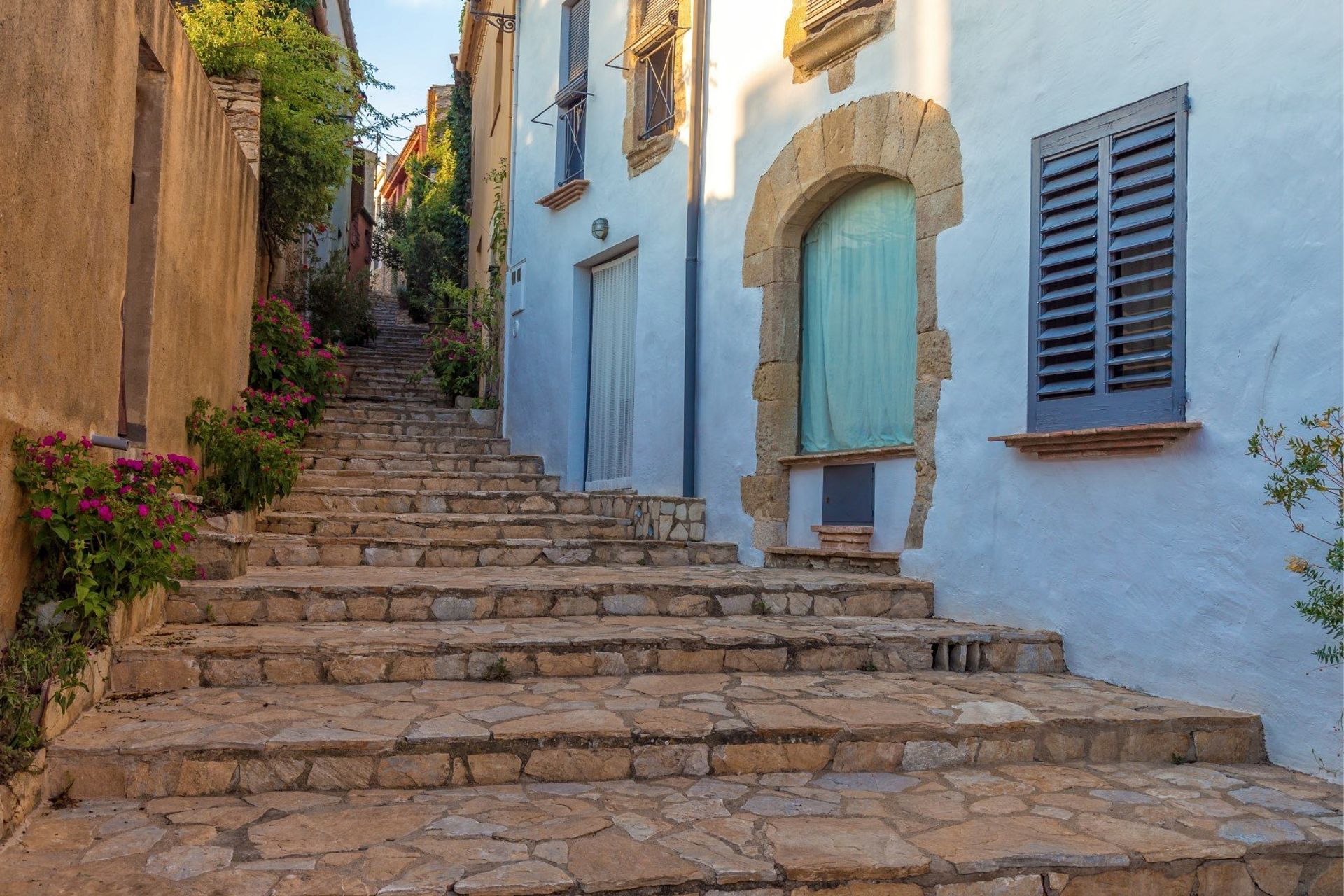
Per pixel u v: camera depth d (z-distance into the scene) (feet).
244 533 19.15
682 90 27.14
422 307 64.44
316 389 30.09
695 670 15.31
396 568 20.92
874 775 12.14
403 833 9.70
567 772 11.58
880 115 20.72
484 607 17.25
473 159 54.08
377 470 29.45
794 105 23.18
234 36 29.48
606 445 30.73
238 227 23.11
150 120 16.07
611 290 31.09
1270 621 13.32
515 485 29.48
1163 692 14.67
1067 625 16.37
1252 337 13.74
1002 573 17.62
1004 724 12.78
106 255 13.34
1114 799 11.43
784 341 23.59
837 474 22.06
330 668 13.84
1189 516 14.46
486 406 38.52
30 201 10.74
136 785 10.55
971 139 18.58
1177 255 14.83
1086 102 16.37
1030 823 10.53
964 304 18.62
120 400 15.01
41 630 11.21
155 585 12.81
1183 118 14.82
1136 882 9.68
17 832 9.40
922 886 9.30
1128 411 15.49
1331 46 12.93
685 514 25.48
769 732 12.10
